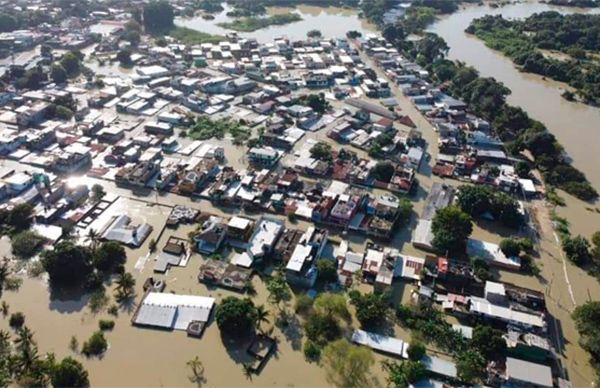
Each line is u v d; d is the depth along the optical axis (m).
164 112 190.88
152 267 116.56
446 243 119.75
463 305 106.75
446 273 112.56
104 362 93.81
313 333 99.81
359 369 92.12
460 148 172.12
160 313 102.75
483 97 198.75
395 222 131.00
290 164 159.00
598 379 92.38
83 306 106.50
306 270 111.31
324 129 182.75
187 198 142.00
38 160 154.50
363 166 155.88
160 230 128.38
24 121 173.38
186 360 94.62
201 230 125.19
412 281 114.00
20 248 118.88
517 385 90.50
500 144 171.88
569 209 144.50
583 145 180.12
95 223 130.12
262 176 148.12
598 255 121.62
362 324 102.25
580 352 98.31
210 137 173.88
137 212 135.25
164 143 166.25
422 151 167.75
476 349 96.38
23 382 87.69
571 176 155.62
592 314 98.81
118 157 156.50
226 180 145.38
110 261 115.50
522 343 95.50
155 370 92.50
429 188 150.62
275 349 97.56
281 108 192.38
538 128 175.38
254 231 124.31
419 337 100.06
